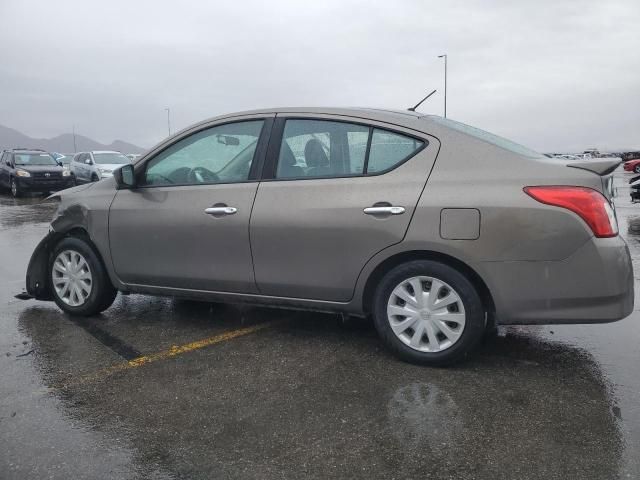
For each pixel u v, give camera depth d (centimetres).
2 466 243
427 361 346
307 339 404
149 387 323
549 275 314
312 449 256
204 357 370
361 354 373
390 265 355
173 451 255
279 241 372
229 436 268
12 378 337
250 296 394
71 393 316
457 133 347
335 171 366
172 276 416
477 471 237
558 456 247
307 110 385
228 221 386
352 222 349
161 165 428
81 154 2072
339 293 364
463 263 333
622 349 378
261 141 392
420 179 340
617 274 309
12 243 877
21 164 1975
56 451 255
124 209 429
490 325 376
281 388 321
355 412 291
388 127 357
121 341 403
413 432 270
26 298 530
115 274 441
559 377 332
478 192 325
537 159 337
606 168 313
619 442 258
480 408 293
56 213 470
